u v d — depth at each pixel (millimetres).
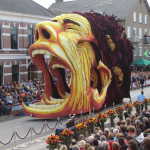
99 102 19031
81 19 17438
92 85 20016
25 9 27719
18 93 20500
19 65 27000
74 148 8094
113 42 19906
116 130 10125
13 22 26078
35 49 16828
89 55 18219
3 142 13555
